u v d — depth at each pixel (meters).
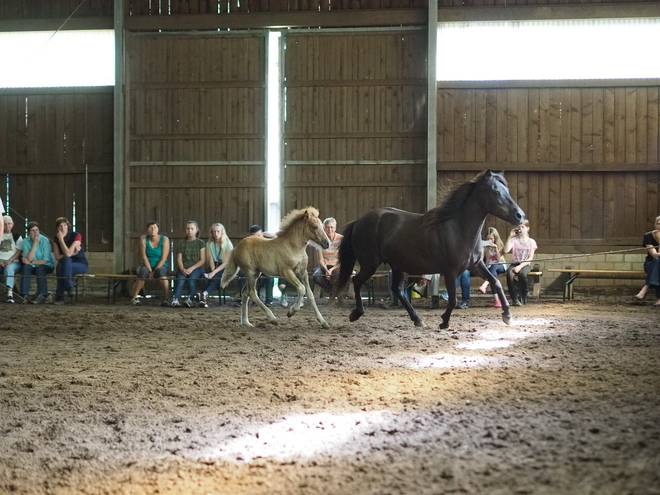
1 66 14.54
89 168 14.34
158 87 14.22
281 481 2.87
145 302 12.77
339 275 8.95
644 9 13.23
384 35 13.85
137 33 14.26
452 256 7.96
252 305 11.93
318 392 4.60
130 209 14.27
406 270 8.33
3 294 13.77
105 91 14.30
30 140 14.46
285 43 14.03
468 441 3.32
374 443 3.35
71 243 12.65
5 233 12.55
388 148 13.88
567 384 4.65
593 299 13.05
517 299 11.80
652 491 2.59
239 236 14.13
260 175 14.09
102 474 3.04
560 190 13.57
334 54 13.95
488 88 13.61
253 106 14.09
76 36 14.49
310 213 8.46
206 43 14.16
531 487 2.68
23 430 3.77
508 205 7.72
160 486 2.86
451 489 2.70
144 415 4.07
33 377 5.27
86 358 6.17
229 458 3.20
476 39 13.69
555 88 13.51
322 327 8.48
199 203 14.20
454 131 13.68
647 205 13.42
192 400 4.45
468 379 4.90
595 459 2.98
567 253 13.53
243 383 4.96
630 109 13.39
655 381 4.71
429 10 13.47
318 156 14.01
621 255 13.41
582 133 13.48
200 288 13.40
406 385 4.76
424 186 13.80
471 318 9.62
